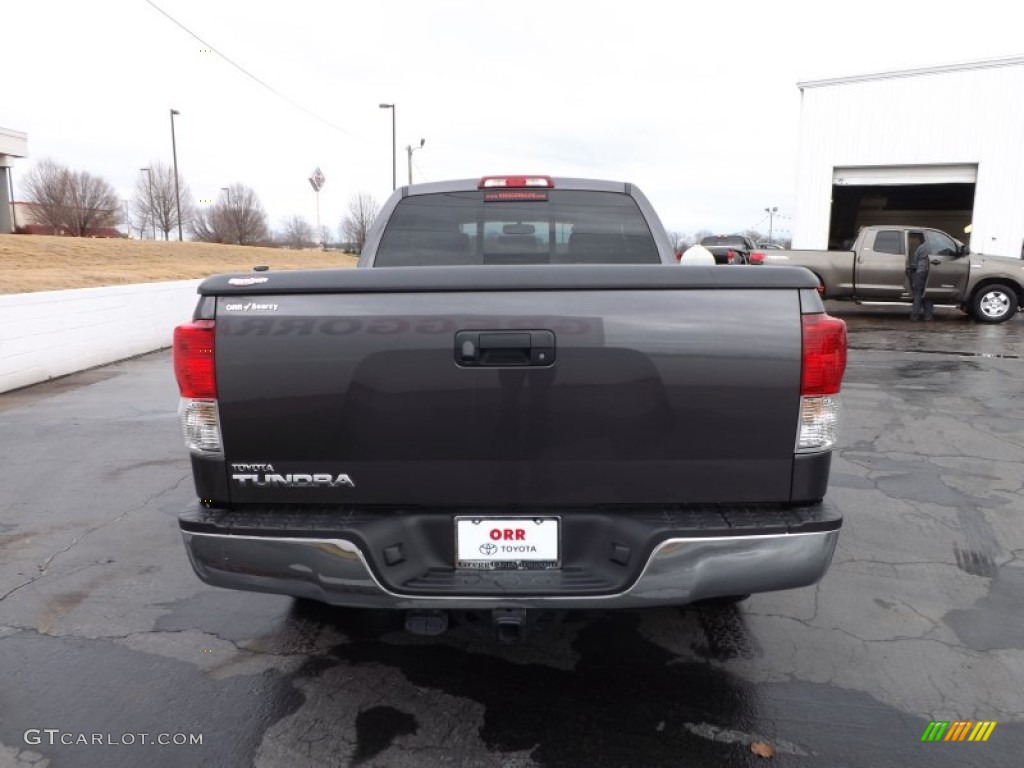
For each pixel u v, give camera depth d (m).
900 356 10.51
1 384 8.38
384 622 3.20
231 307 2.21
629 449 2.20
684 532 2.13
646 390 2.17
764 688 2.69
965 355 10.61
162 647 2.99
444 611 2.32
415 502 2.25
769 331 2.16
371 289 2.16
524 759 2.30
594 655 2.92
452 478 2.23
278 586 2.23
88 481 5.17
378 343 2.17
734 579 2.17
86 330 10.17
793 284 2.16
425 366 2.17
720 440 2.19
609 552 2.24
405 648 2.98
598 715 2.53
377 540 2.21
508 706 2.58
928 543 4.01
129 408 7.62
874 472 5.23
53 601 3.39
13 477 5.27
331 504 2.29
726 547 2.15
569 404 2.18
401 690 2.68
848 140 19.19
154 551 3.97
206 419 2.25
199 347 2.21
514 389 2.17
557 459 2.21
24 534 4.21
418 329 2.16
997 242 17.89
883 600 3.37
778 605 3.33
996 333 12.93
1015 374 9.07
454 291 2.16
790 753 2.33
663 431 2.19
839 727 2.46
